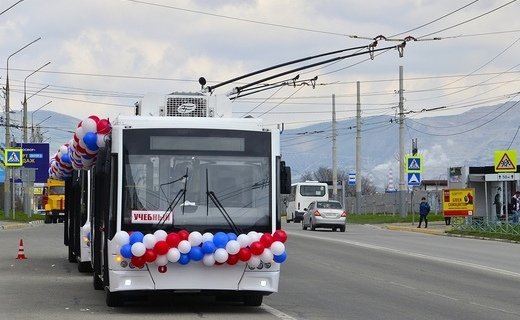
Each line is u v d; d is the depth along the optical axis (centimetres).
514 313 1603
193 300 1755
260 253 1505
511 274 2373
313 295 1858
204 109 1698
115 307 1620
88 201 2222
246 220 1528
